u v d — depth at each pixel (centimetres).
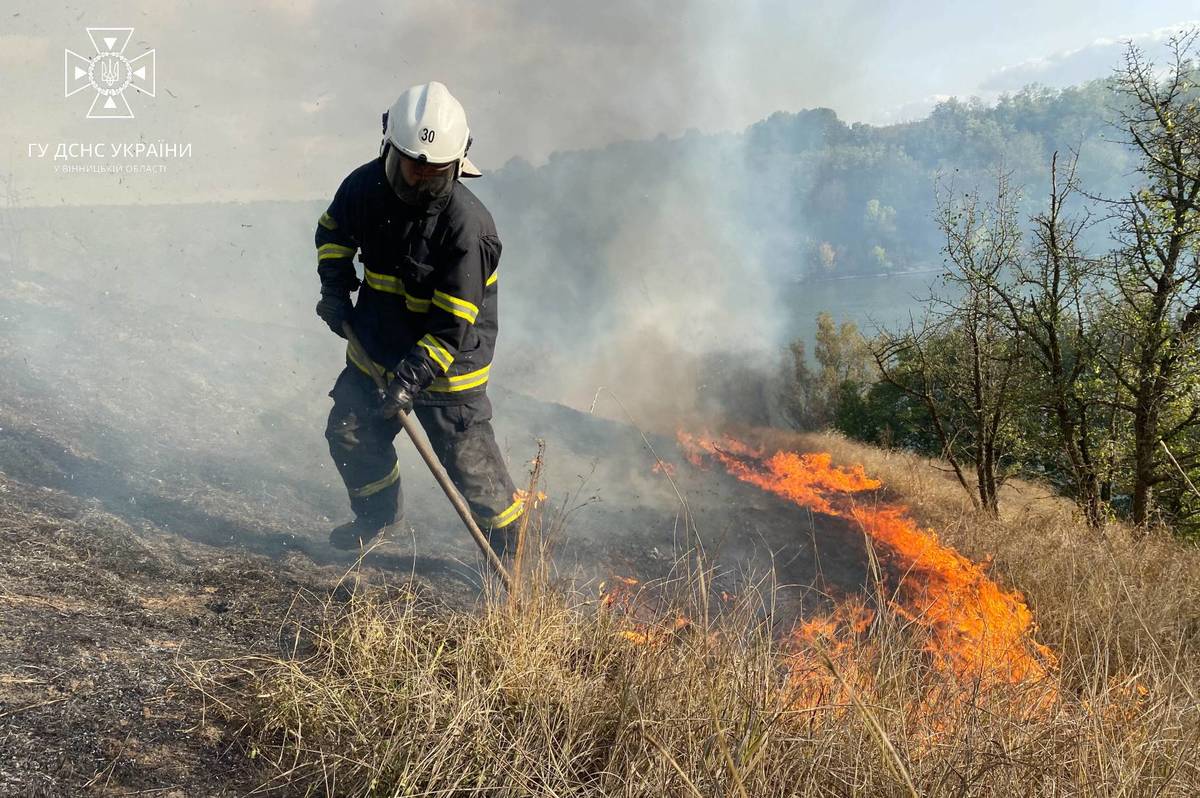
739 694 192
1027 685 243
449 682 203
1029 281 874
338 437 294
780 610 343
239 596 249
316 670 204
